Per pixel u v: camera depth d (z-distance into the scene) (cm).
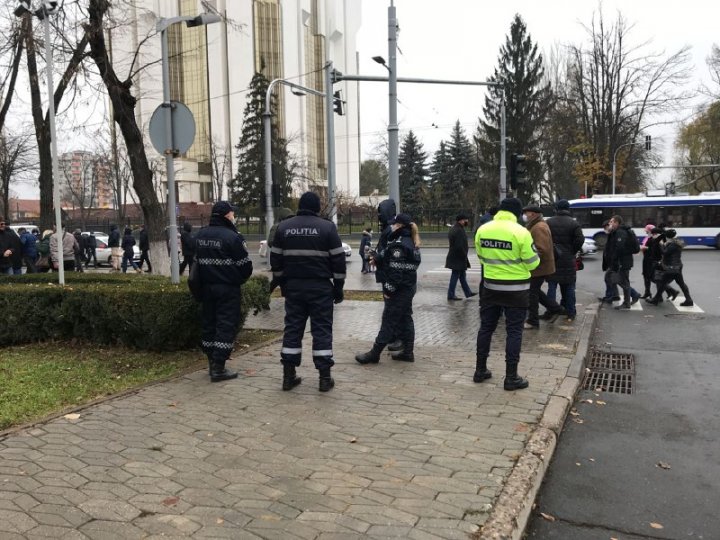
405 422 480
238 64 5566
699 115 4584
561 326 910
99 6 1078
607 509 368
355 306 1138
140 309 709
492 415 498
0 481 370
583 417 534
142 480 373
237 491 359
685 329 930
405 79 1583
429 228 4488
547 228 870
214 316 618
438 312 1072
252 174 4525
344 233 4269
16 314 791
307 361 687
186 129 804
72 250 1648
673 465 430
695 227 2777
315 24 6606
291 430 462
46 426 468
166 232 1459
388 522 323
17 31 1157
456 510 336
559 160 4644
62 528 314
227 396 548
